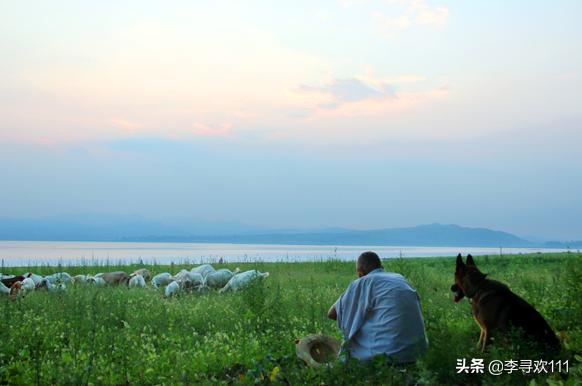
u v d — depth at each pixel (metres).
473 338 8.83
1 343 8.37
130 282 17.38
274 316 10.16
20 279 15.91
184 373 7.21
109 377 7.24
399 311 7.38
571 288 9.44
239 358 8.17
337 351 7.84
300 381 6.66
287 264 25.81
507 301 7.80
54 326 9.74
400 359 7.21
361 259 8.09
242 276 16.27
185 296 14.77
